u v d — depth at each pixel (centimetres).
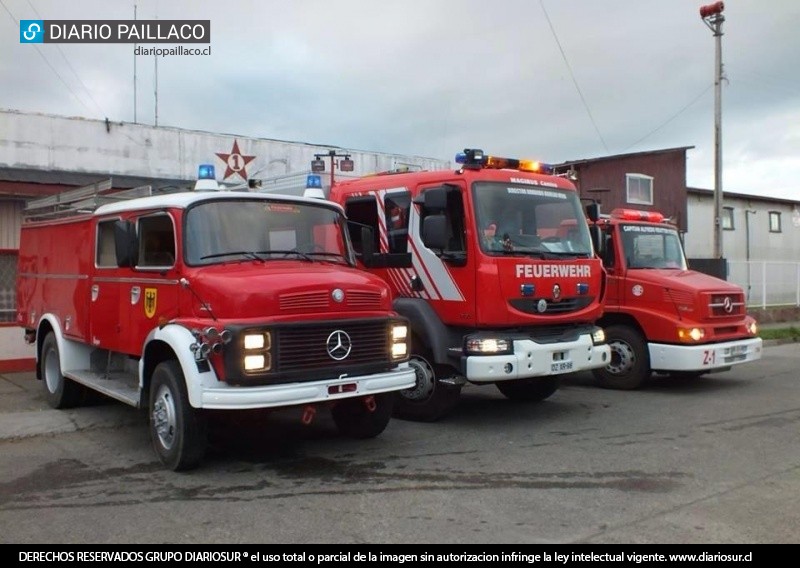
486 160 852
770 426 841
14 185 1219
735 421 870
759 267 2291
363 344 671
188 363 615
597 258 917
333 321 652
